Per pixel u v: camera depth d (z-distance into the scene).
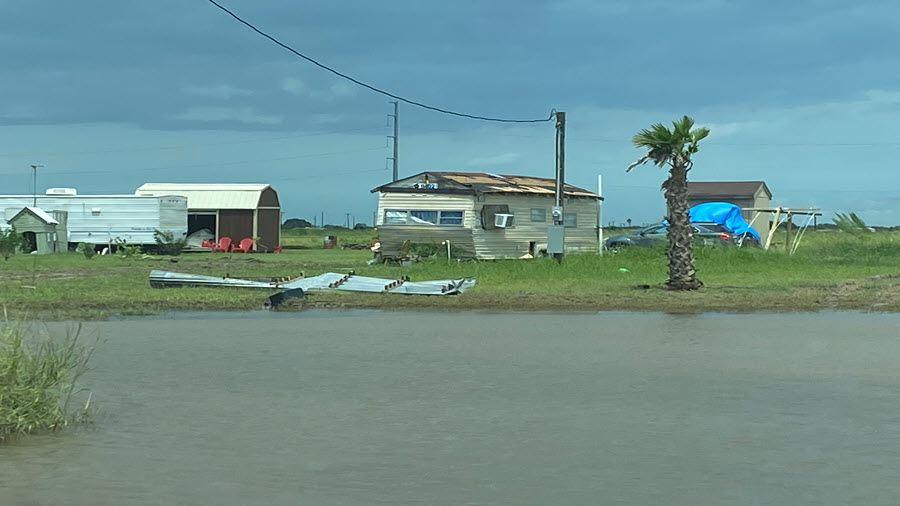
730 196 64.56
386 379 13.23
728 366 14.29
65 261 44.59
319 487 8.24
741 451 9.39
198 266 40.28
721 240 42.69
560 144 34.75
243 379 13.22
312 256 53.25
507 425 10.47
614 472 8.70
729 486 8.27
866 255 40.06
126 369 14.05
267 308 22.72
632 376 13.47
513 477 8.53
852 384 12.81
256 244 60.28
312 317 21.06
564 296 24.98
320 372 13.80
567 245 42.91
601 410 11.23
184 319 20.58
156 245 56.00
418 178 39.84
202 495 8.01
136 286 28.00
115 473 8.63
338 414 11.02
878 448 9.48
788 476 8.55
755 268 34.84
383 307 23.06
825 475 8.58
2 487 8.21
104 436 9.98
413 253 38.53
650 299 24.42
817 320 20.44
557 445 9.63
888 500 7.88
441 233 38.41
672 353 15.62
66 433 10.12
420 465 8.91
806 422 10.59
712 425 10.45
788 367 14.23
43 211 55.03
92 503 7.79
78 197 56.88
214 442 9.73
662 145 26.22
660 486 8.27
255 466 8.86
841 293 25.81
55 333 17.89
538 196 40.94
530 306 23.27
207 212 60.91
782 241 54.84
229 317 21.03
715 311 22.33
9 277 32.28
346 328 19.03
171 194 60.50
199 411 11.17
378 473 8.66
